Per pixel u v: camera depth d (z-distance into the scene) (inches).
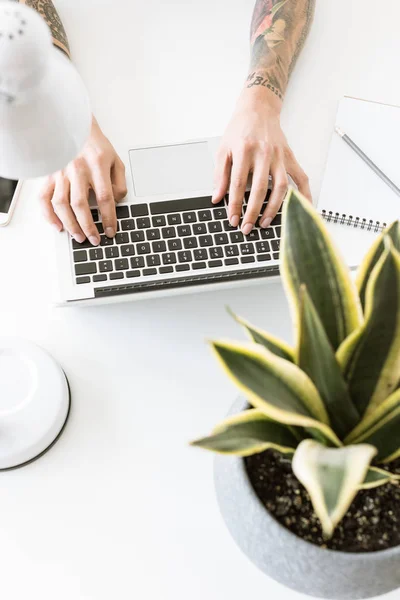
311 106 34.3
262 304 30.1
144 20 36.4
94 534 25.7
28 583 24.9
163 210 29.7
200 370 28.7
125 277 28.5
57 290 28.3
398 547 18.0
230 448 16.4
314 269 17.8
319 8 36.7
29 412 26.4
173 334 29.4
